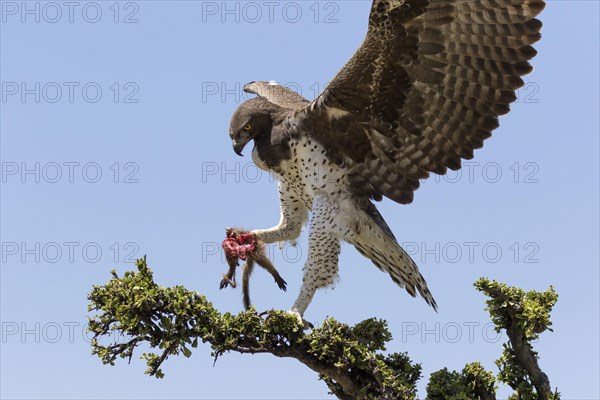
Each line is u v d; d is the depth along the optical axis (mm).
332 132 13867
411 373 12547
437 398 12289
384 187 14039
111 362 11031
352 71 13141
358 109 13531
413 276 13883
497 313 12617
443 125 13484
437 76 13086
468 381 12562
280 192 14602
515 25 12492
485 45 12695
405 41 12766
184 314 11117
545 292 12641
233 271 13555
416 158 13836
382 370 11922
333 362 11961
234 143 14305
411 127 13578
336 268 13797
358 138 13836
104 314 11070
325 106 13641
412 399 11844
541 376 12461
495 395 12523
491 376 12500
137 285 11078
